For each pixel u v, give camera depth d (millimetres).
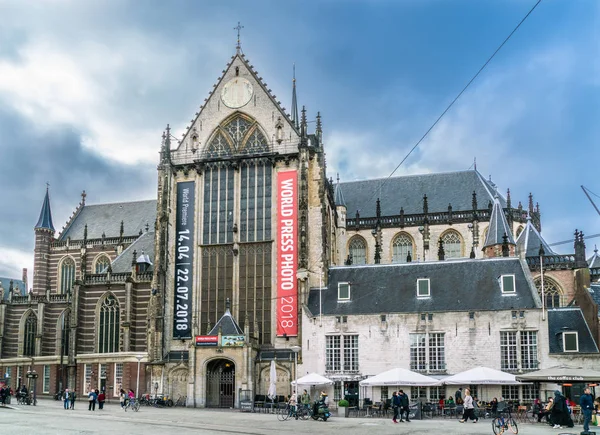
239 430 45656
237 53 100625
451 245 117375
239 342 82938
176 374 89062
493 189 123125
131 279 103875
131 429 44562
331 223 106875
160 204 96625
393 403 58094
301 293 88125
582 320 77750
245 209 94938
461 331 77000
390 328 79312
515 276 79312
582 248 92312
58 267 139625
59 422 49250
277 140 95750
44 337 119250
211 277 94375
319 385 80438
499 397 73625
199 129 99562
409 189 126438
